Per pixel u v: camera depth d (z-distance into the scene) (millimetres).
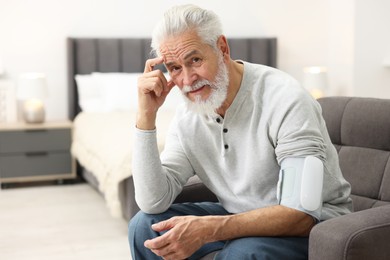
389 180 2045
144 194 1829
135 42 5176
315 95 5383
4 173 4633
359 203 2109
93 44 5078
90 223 3709
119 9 5219
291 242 1646
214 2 5473
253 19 5598
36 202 4227
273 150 1746
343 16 5523
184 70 1702
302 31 5746
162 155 1977
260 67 1845
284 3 5668
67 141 4750
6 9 4949
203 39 1684
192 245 1635
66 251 3193
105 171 3551
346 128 2201
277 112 1715
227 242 1690
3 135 4594
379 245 1490
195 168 1947
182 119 1927
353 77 5379
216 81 1709
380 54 5402
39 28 5043
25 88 4664
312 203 1615
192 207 1926
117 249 3229
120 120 4383
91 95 4992
